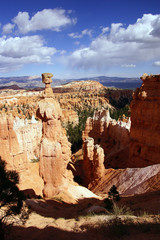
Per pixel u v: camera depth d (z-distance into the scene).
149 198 17.45
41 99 21.98
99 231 9.20
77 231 9.75
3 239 8.08
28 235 9.38
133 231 8.84
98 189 32.72
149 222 9.62
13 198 8.67
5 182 8.47
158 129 32.16
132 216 11.51
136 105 36.28
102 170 35.34
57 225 10.91
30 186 23.17
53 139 21.84
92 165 37.91
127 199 20.19
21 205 8.85
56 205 19.72
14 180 9.08
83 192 27.50
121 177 30.83
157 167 26.23
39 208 16.67
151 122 33.22
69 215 16.14
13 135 23.66
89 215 13.38
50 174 22.17
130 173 30.20
